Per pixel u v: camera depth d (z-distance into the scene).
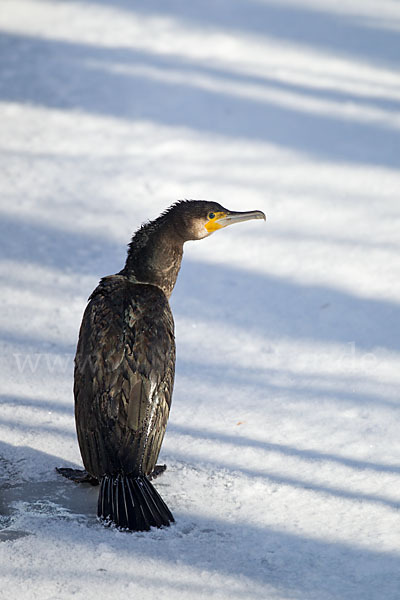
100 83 19.16
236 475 7.75
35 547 6.61
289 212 14.03
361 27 23.03
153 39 21.86
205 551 6.64
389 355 10.05
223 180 15.02
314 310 11.23
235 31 22.47
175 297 11.59
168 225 8.01
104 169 15.30
